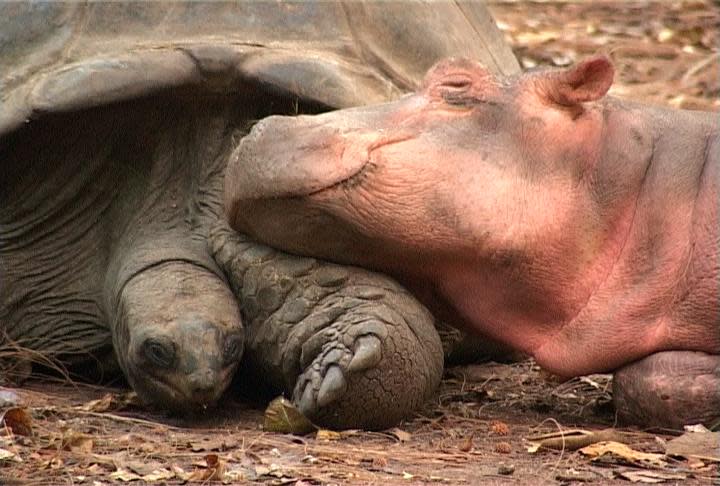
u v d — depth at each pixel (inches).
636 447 414.9
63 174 500.1
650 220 435.2
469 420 454.3
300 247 437.4
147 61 484.4
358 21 526.9
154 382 439.8
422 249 428.1
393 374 424.8
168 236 488.1
